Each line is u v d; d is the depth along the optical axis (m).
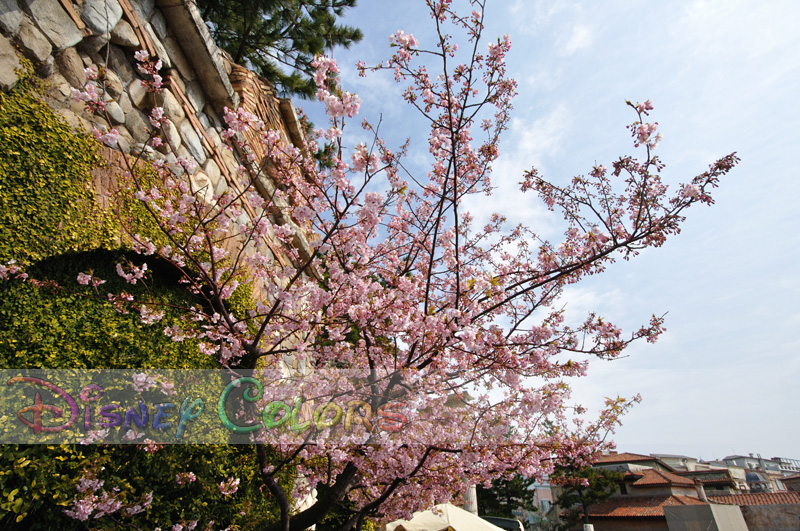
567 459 4.25
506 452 3.66
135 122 3.89
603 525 22.80
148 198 3.28
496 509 19.28
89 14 3.44
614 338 3.77
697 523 17.42
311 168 3.70
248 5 8.69
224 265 4.44
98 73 3.33
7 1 2.87
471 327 3.56
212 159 4.93
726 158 3.41
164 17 4.36
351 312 3.60
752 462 50.69
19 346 2.81
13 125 2.85
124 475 3.32
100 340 3.35
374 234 4.95
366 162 3.26
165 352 3.90
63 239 3.06
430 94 3.94
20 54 2.95
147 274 3.94
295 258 4.41
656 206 3.70
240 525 4.27
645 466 27.38
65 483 2.79
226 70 5.58
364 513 3.90
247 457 4.39
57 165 3.08
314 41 10.04
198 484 3.88
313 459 4.50
